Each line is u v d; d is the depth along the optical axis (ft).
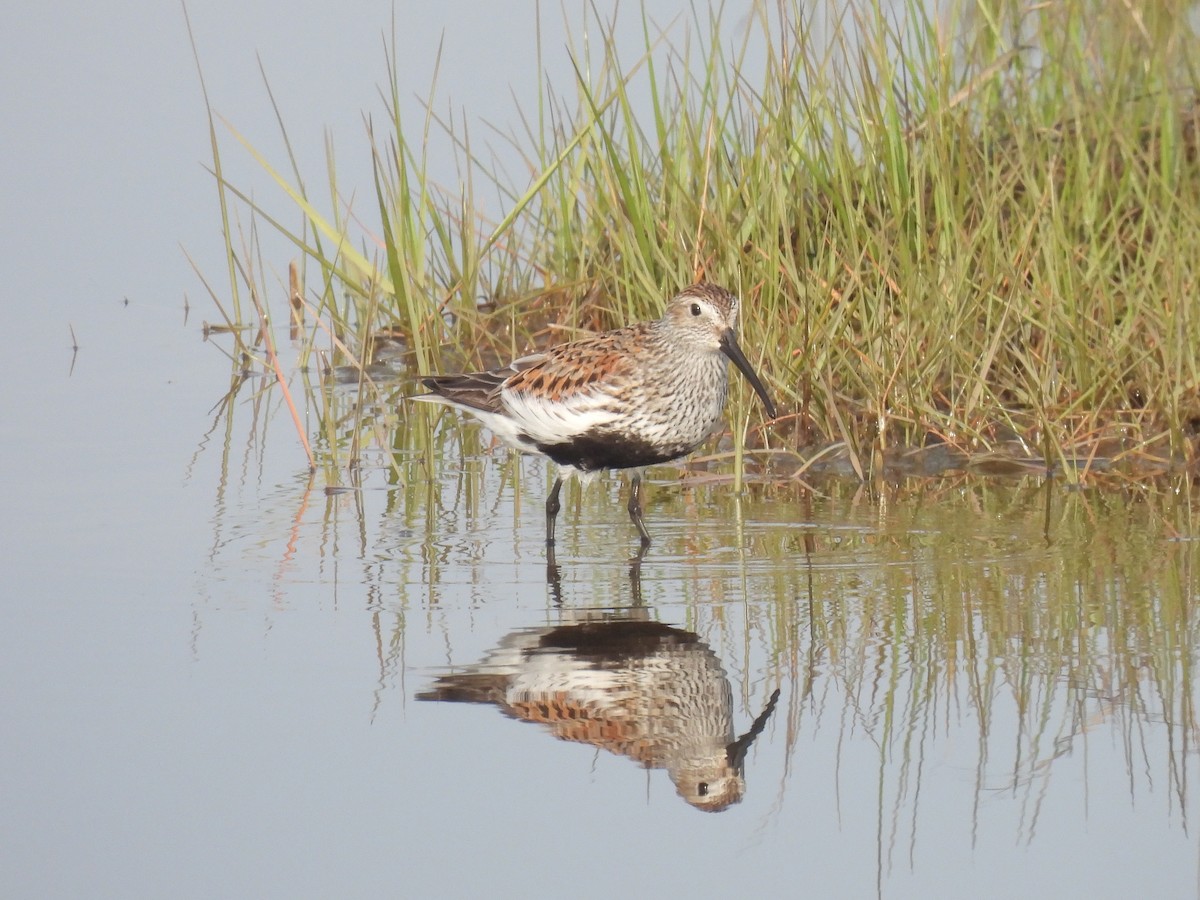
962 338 47.80
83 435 50.55
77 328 63.98
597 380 40.27
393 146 58.44
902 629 32.89
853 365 47.91
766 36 49.47
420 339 55.42
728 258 48.14
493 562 38.22
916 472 45.27
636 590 35.81
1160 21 51.70
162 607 34.83
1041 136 51.44
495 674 30.91
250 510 42.78
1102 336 46.26
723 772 27.22
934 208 50.65
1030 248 48.08
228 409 54.13
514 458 49.06
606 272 53.57
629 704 29.60
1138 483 43.11
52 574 37.19
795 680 30.48
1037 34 53.47
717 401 41.11
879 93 51.72
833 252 47.88
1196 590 34.53
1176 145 50.55
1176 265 44.75
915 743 27.91
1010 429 46.85
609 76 55.83
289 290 66.39
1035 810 25.73
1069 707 28.99
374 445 50.42
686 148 53.11
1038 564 36.76
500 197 60.34
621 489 45.09
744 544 39.27
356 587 36.22
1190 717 28.40
